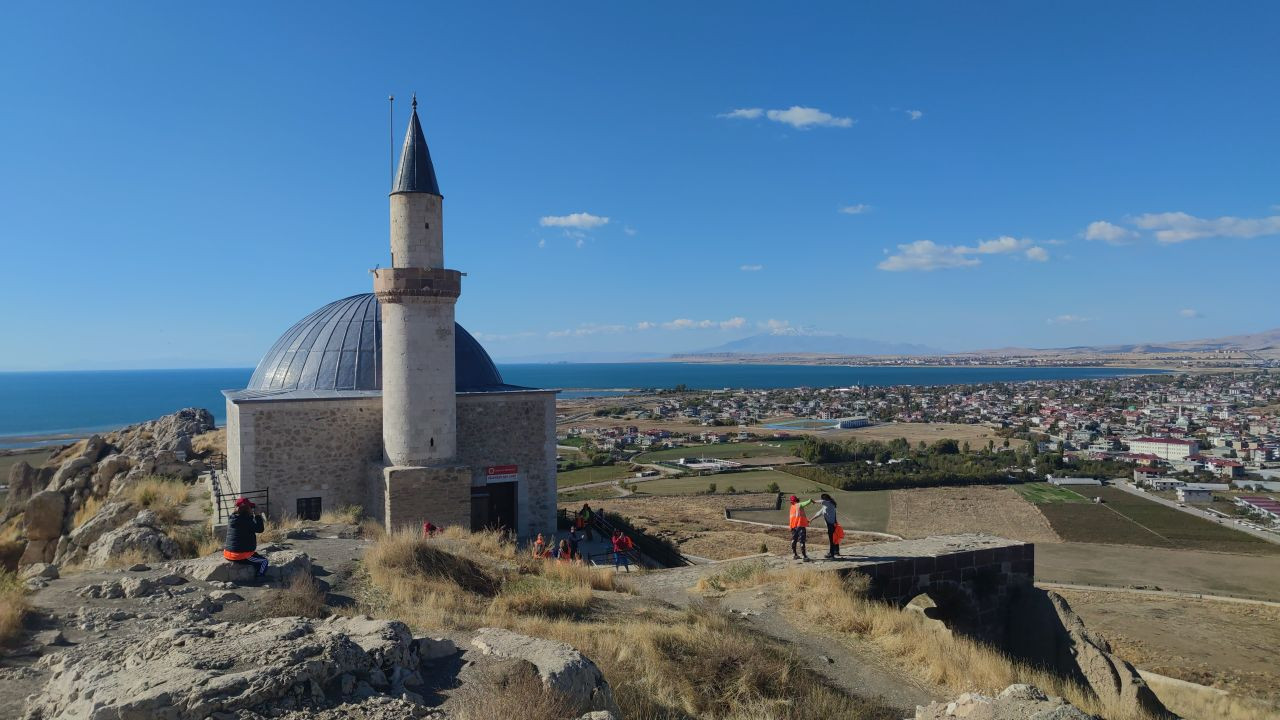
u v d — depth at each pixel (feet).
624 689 31.63
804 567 62.34
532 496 103.30
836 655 43.88
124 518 85.76
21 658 29.50
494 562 60.08
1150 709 53.83
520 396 102.47
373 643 27.63
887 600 63.77
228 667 23.75
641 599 53.88
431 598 43.70
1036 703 27.61
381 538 57.77
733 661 37.73
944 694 39.29
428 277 87.35
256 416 88.53
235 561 43.93
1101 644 60.03
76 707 22.20
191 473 114.01
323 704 23.25
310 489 91.15
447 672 29.09
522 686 25.95
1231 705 87.45
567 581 56.08
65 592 39.68
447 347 89.86
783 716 32.89
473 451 99.81
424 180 88.74
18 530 112.88
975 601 67.82
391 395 88.48
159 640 26.71
